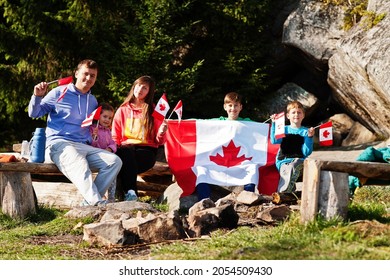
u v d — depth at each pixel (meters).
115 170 8.22
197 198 8.62
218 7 14.36
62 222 7.46
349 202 6.77
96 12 14.49
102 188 8.19
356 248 5.45
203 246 5.98
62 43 14.46
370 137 13.66
